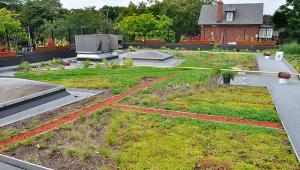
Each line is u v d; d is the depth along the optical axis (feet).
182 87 38.37
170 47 100.89
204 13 140.46
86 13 113.29
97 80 42.93
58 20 110.73
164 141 20.35
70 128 23.20
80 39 66.13
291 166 16.76
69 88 38.22
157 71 51.72
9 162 17.94
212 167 16.69
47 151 19.07
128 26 107.45
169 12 148.56
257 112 26.96
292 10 117.91
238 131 22.15
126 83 40.57
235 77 46.55
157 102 30.55
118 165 17.04
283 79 41.55
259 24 129.18
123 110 27.96
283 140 20.68
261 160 17.46
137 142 20.26
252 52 89.76
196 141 20.33
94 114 26.35
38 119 25.68
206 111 27.35
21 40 69.46
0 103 26.53
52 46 69.72
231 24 132.36
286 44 91.30
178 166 16.76
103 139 21.06
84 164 17.24
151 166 16.80
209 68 55.31
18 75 46.19
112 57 69.72
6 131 22.59
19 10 129.29
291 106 29.12
